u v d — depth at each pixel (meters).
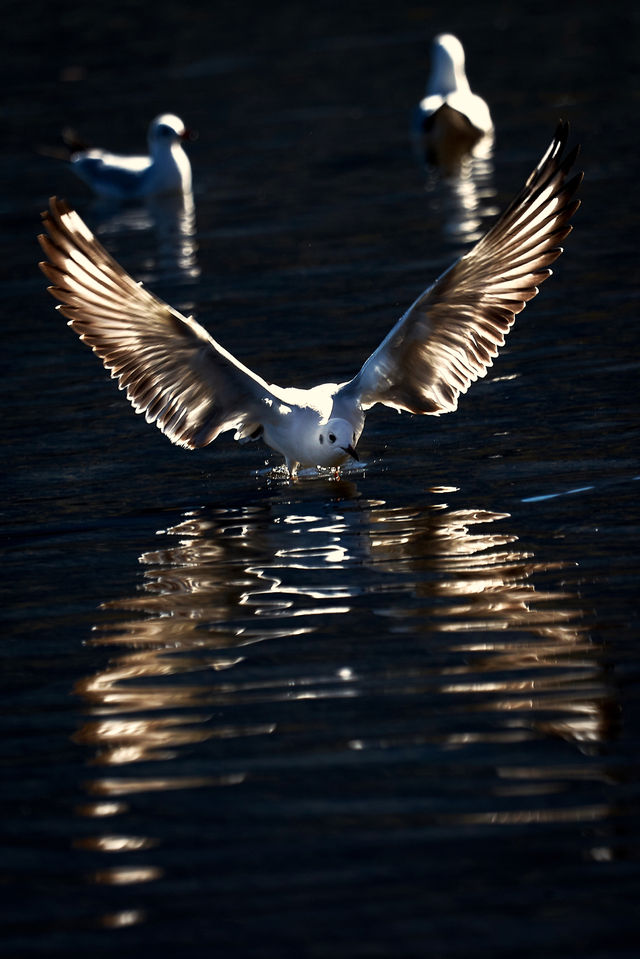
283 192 26.56
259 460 14.19
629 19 40.31
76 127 32.72
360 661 9.46
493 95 33.25
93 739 8.69
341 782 8.00
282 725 8.70
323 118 32.31
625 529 11.36
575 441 13.64
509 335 17.28
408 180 26.53
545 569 10.73
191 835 7.61
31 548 11.99
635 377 15.28
